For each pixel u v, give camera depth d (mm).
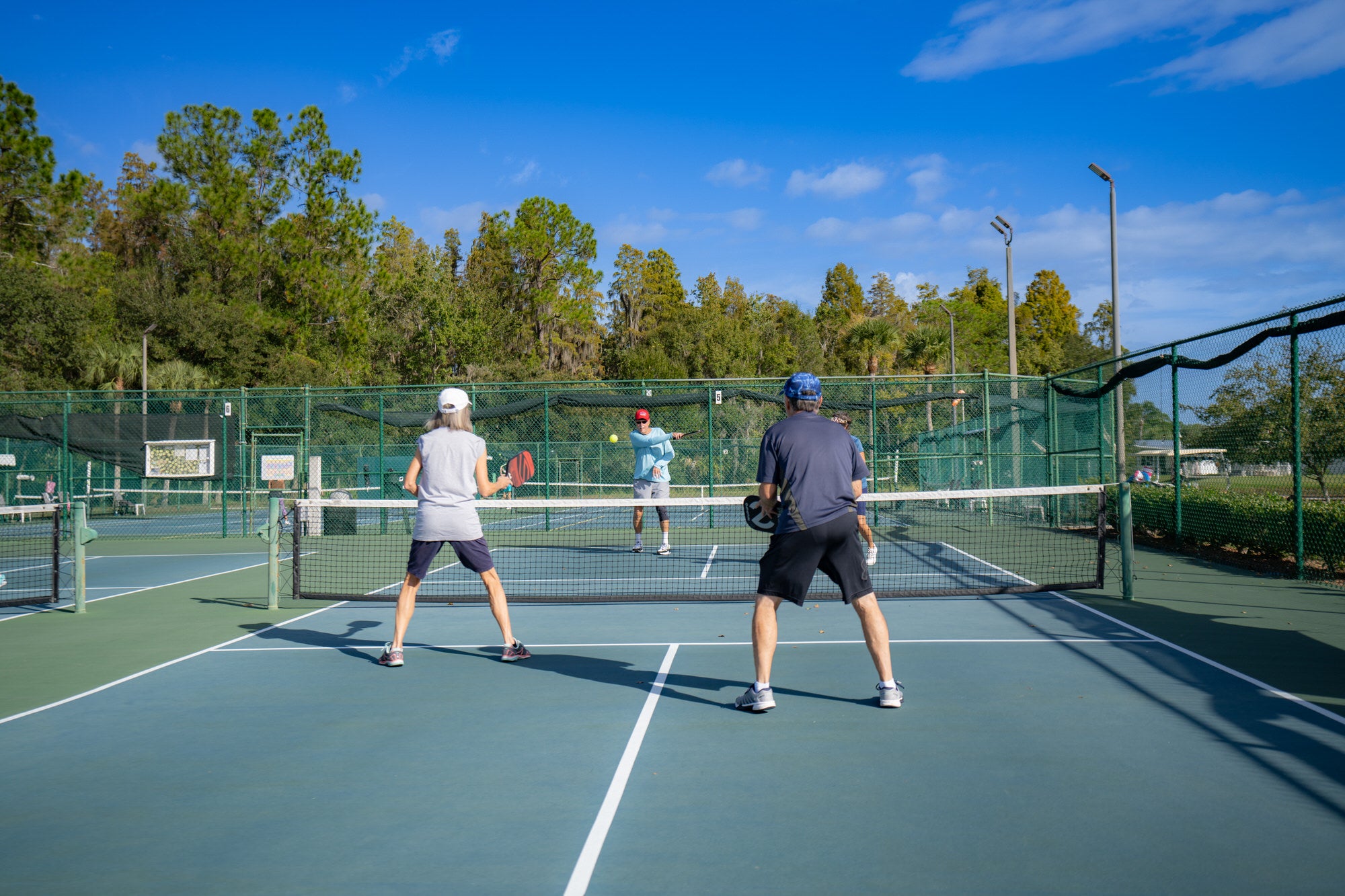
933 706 4680
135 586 10195
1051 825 3160
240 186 38688
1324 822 3156
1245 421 10430
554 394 17219
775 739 4184
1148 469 13609
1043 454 16469
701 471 21203
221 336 38062
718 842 3070
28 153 29875
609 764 3875
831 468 4570
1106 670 5383
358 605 8516
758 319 58656
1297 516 9250
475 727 4438
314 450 19812
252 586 9984
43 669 5863
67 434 17641
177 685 5395
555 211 54125
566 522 18906
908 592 7973
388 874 2881
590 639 6652
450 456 5738
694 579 9820
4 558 13906
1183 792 3447
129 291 37844
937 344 42688
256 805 3486
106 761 4023
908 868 2852
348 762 3967
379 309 46656
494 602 5887
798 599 4559
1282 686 4973
